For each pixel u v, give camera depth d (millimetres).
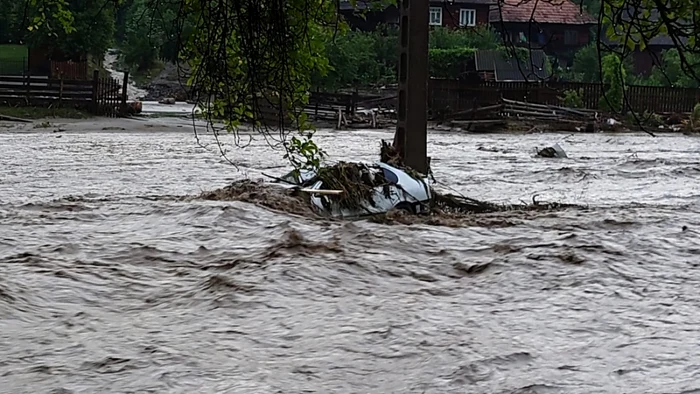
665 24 7086
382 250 14625
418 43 19859
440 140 45594
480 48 58469
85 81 55594
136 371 8648
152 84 74188
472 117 54969
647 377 8477
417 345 9500
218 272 12945
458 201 20203
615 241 15398
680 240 15656
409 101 20016
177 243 15633
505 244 15164
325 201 18406
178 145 38531
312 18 10164
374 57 60344
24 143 38812
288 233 15773
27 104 54938
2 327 10078
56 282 12266
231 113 10250
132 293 11898
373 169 19062
